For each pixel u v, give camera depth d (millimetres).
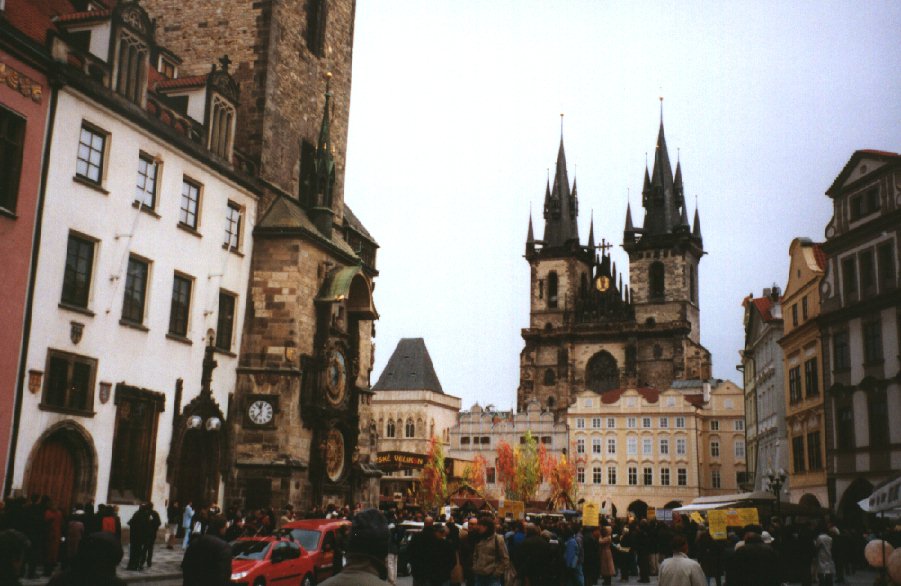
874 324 55156
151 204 40500
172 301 41781
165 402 40375
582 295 177250
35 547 25875
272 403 45719
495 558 20797
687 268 169875
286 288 47562
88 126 36562
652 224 172625
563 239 179875
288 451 45594
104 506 28219
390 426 157750
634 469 141625
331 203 53812
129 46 39094
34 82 33719
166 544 39062
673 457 140125
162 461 40062
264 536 27500
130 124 38781
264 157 49969
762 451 84312
